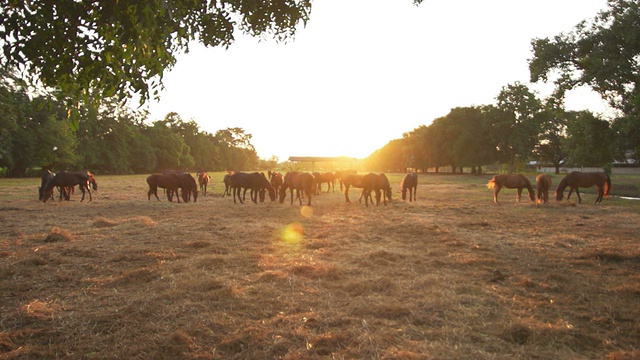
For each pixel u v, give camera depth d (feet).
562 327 12.66
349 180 56.44
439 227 33.60
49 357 10.82
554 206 51.70
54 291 16.49
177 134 275.39
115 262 21.25
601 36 67.21
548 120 172.65
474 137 188.96
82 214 42.96
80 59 11.03
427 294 16.07
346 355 10.87
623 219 39.37
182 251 23.93
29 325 12.95
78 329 12.57
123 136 215.51
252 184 56.80
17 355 10.75
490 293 16.21
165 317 13.50
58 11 10.62
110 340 11.85
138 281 17.71
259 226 33.86
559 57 72.33
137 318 13.41
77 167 187.42
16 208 47.19
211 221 36.37
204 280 17.35
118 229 32.19
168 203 56.90
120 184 109.81
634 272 19.51
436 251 24.07
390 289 16.66
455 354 10.88
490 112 175.22
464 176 183.11
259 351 11.14
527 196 71.41
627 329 12.69
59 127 158.92
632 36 61.05
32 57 10.30
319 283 17.51
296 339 11.88
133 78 11.67
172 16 12.71
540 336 12.10
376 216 41.52
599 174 56.44
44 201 55.67
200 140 314.35
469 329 12.63
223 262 20.94
